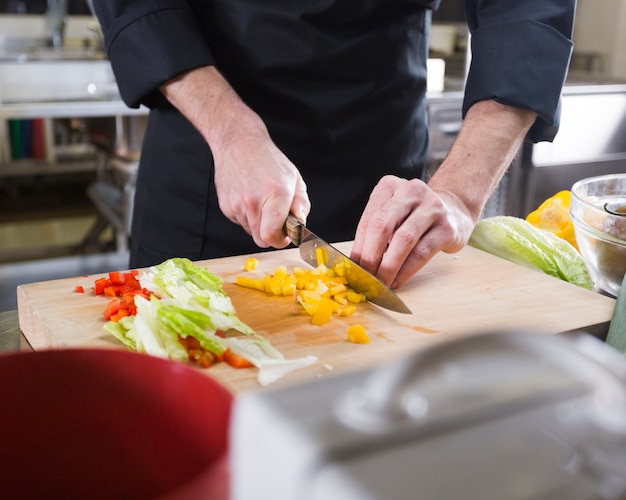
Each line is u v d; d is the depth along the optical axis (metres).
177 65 1.17
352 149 1.38
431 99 2.81
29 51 3.14
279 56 1.29
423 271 1.20
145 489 0.45
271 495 0.30
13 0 3.14
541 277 1.18
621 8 3.30
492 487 0.29
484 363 0.34
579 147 2.89
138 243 1.50
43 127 3.36
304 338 0.95
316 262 1.17
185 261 1.10
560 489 0.30
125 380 0.45
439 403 0.32
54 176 3.97
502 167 1.24
